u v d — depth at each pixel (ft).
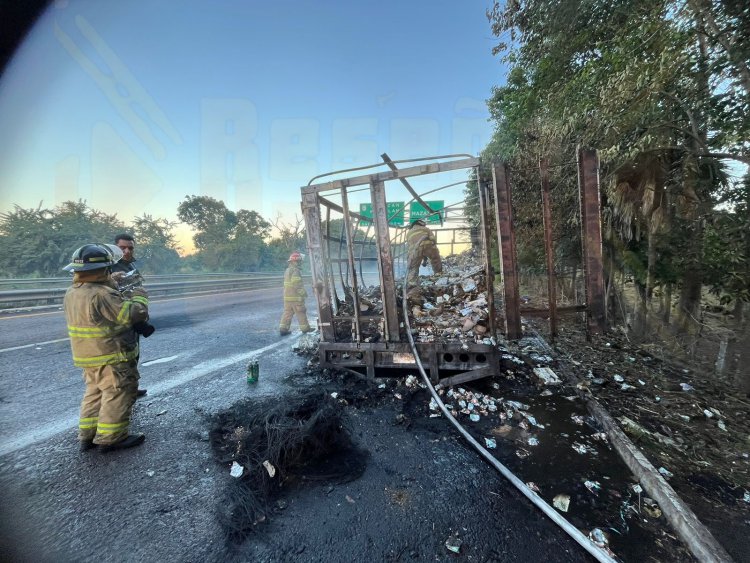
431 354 11.35
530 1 14.08
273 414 7.97
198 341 17.93
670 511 5.63
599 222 10.23
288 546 5.17
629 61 10.42
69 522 5.58
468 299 14.14
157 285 34.94
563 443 8.08
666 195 12.35
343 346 12.07
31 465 7.13
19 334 18.43
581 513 5.82
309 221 11.90
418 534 5.40
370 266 27.73
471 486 6.58
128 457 7.45
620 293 15.60
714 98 9.71
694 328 12.15
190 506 5.99
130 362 8.05
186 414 9.49
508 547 5.14
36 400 10.31
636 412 9.29
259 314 26.58
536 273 22.71
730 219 10.28
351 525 5.59
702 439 7.97
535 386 11.22
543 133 16.75
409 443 8.12
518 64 18.79
